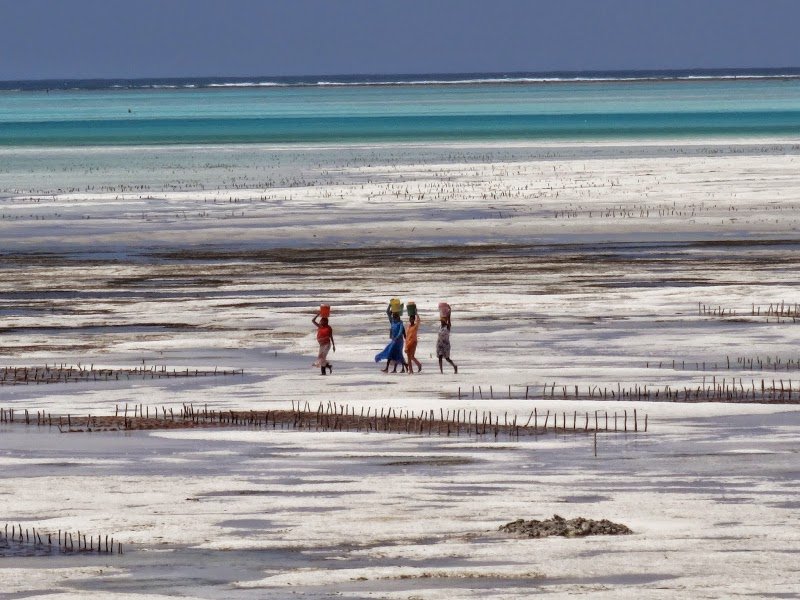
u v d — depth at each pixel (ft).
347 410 288.71
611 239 625.00
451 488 218.79
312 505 207.82
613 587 162.61
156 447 254.47
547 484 221.05
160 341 388.78
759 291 465.88
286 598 160.35
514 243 615.57
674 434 262.06
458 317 421.59
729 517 197.06
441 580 166.81
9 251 606.96
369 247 609.42
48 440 261.03
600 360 349.82
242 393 312.29
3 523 198.39
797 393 304.09
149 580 168.66
